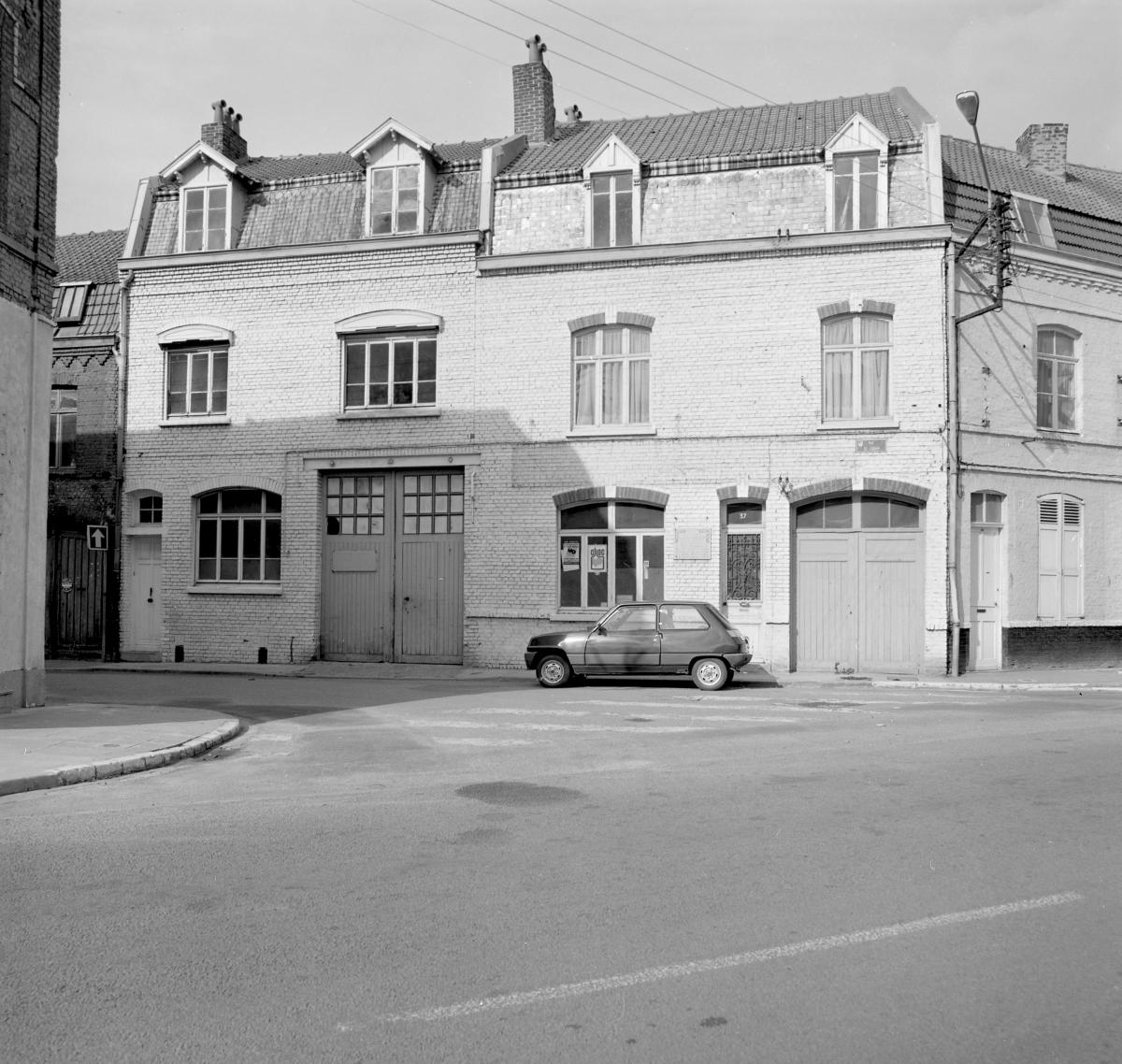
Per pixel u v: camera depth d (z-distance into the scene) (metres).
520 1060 3.83
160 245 23.78
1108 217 22.67
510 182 21.75
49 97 14.87
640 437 20.70
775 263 20.27
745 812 7.64
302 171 24.48
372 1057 3.86
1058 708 14.21
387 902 5.62
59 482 23.86
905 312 19.72
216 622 22.86
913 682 18.17
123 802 8.38
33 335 14.49
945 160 22.44
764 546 20.22
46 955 4.88
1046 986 4.47
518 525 21.28
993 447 20.09
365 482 22.56
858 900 5.61
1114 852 6.52
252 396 22.83
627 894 5.73
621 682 18.55
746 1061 3.81
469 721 12.99
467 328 21.70
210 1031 4.08
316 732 12.25
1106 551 21.41
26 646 14.29
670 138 22.67
